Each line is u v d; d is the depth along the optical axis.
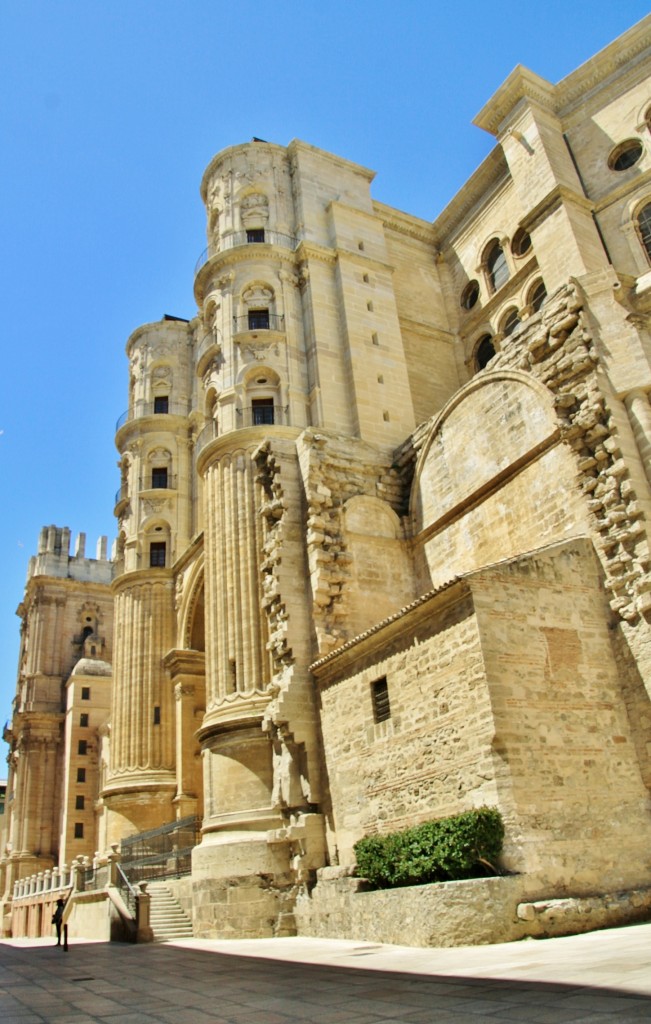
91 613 74.31
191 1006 9.30
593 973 8.68
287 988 10.38
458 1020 6.91
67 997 10.95
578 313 20.86
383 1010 7.89
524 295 35.50
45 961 18.91
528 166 33.97
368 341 34.59
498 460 23.62
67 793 62.66
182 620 41.50
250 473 30.67
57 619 72.88
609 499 18.67
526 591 17.16
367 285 36.16
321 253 36.03
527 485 21.95
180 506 46.09
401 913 15.52
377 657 19.80
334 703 21.69
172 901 27.62
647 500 18.22
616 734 16.61
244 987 10.88
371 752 19.45
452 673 16.80
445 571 25.33
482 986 8.77
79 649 72.75
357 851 18.48
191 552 41.03
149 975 13.76
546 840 14.69
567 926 13.56
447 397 38.53
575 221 31.44
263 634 28.11
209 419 34.94
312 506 25.64
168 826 32.56
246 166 38.22
